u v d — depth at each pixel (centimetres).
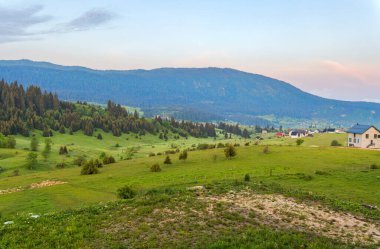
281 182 6044
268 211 3291
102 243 2492
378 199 4556
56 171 11538
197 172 7925
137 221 2912
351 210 3584
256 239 2461
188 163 9806
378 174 6544
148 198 3559
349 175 6600
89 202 5509
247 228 2759
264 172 7338
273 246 2322
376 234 2866
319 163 8450
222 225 2834
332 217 3275
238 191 4041
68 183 8031
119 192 4194
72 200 5806
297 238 2523
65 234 2648
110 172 9538
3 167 14962
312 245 2405
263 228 2773
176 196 3688
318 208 3550
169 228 2745
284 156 9656
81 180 8419
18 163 15750
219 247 2334
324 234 2773
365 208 3772
